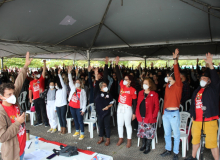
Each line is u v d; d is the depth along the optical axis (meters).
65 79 5.16
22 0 3.72
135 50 11.45
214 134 2.86
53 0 3.92
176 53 3.09
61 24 5.13
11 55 13.52
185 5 4.20
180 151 3.64
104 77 4.40
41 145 2.78
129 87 3.82
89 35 6.33
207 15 4.51
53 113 4.91
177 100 3.16
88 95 5.75
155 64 33.22
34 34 5.46
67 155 2.36
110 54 13.98
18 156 1.94
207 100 2.84
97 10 4.66
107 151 3.70
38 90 5.31
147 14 4.81
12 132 1.81
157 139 4.30
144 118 3.54
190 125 3.57
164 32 5.98
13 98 1.87
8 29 4.85
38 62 26.16
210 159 3.24
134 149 3.78
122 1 4.03
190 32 5.77
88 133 4.80
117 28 5.86
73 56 14.69
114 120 5.96
